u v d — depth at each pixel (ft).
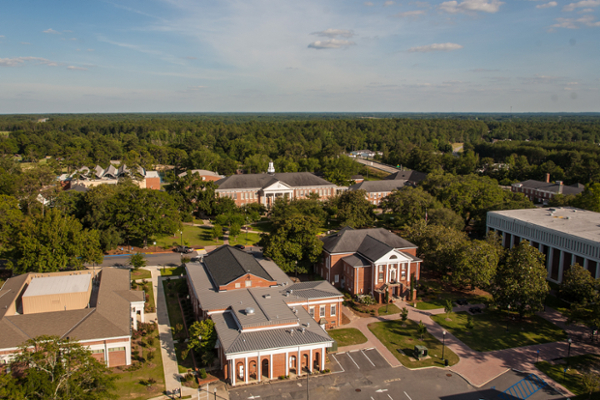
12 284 247.91
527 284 247.09
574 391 186.91
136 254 325.42
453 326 247.91
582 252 308.40
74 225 299.17
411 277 280.31
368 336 234.17
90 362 155.43
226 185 530.27
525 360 212.43
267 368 195.72
